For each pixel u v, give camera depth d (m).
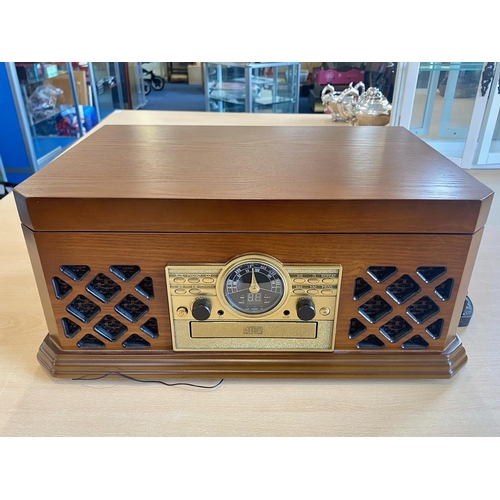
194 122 1.40
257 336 0.52
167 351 0.53
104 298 0.50
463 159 1.35
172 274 0.48
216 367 0.52
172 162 0.56
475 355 0.57
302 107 4.05
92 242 0.47
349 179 0.50
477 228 0.46
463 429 0.47
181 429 0.47
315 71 3.66
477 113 1.28
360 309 0.52
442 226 0.46
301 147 0.64
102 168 0.54
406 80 1.19
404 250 0.47
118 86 4.07
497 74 1.28
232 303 0.49
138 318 0.51
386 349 0.53
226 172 0.53
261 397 0.51
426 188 0.47
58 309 0.51
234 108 3.42
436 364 0.52
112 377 0.53
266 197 0.45
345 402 0.50
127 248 0.47
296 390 0.52
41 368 0.55
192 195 0.45
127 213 0.45
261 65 3.09
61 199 0.44
